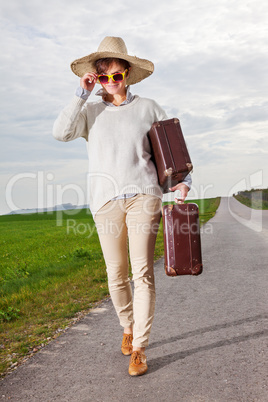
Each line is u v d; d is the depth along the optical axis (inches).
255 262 338.6
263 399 104.4
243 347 140.6
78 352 148.4
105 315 198.2
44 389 119.0
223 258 374.6
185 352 139.9
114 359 139.1
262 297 213.2
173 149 127.9
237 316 179.3
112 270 136.1
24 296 262.5
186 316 185.2
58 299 247.9
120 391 114.4
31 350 156.3
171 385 115.7
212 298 218.2
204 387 113.0
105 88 131.4
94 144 131.3
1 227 1376.7
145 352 142.8
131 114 131.0
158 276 298.7
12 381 126.0
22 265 407.2
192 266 126.7
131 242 129.5
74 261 424.8
